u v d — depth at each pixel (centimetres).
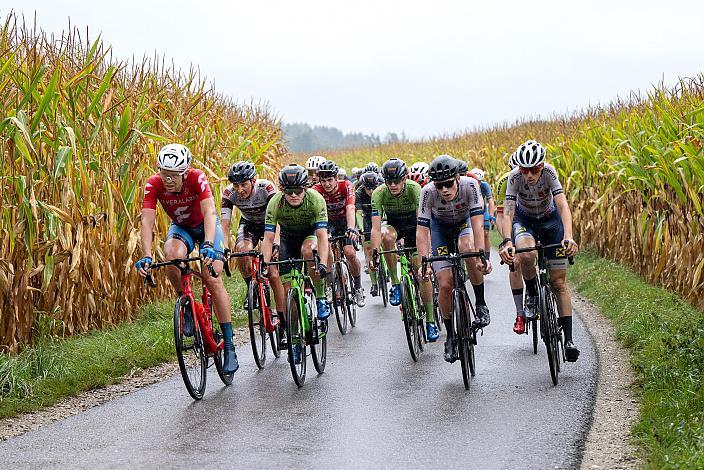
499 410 1216
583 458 1003
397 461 999
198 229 1450
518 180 1480
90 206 1716
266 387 1410
